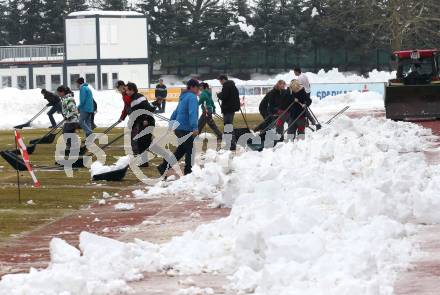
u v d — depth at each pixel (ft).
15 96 219.61
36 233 54.60
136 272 40.52
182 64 417.49
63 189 77.05
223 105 117.29
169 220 58.08
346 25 395.55
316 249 39.14
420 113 156.35
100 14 332.60
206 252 43.42
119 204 65.26
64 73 339.57
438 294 35.37
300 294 33.58
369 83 267.80
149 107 95.86
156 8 425.28
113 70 336.08
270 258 39.37
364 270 36.63
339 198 54.60
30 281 35.60
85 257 40.78
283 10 412.36
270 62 413.80
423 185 60.49
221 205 62.69
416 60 167.94
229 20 417.69
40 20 458.91
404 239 46.03
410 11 338.95
